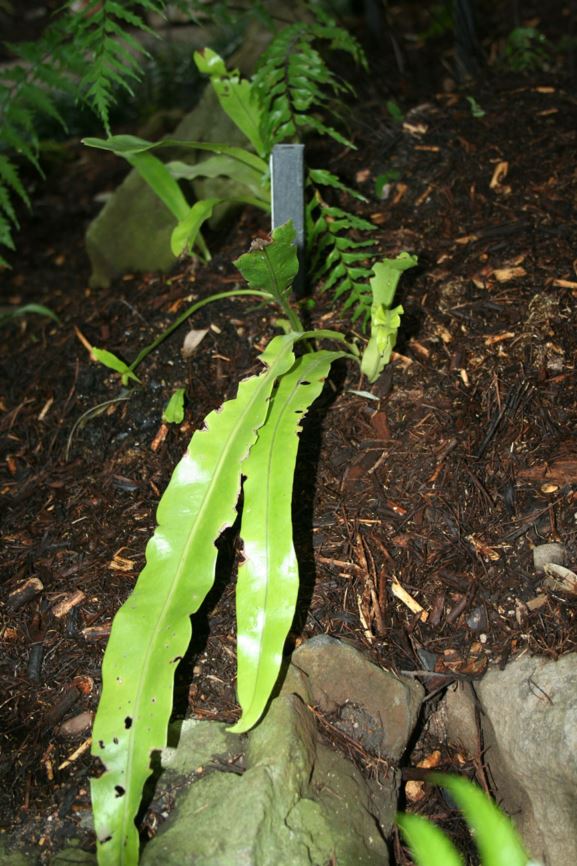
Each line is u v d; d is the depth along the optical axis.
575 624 1.11
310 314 1.39
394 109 1.64
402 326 1.35
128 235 1.60
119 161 2.20
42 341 1.54
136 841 0.96
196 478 1.11
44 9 3.17
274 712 1.04
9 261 1.94
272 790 0.98
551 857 1.05
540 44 1.85
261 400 1.14
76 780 1.05
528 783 1.06
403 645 1.13
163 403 1.36
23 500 1.32
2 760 1.08
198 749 1.05
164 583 1.06
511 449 1.23
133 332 1.46
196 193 1.59
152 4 1.37
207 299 1.36
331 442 1.27
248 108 1.40
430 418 1.26
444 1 2.14
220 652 1.13
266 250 1.12
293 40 1.37
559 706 1.05
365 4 1.95
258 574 1.04
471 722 1.12
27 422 1.41
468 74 1.77
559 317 1.30
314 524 1.21
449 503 1.20
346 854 0.98
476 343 1.31
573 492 1.19
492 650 1.12
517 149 1.51
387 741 1.08
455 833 1.08
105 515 1.27
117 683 1.02
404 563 1.18
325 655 1.09
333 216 1.45
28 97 1.43
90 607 1.18
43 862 1.00
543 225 1.40
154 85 2.25
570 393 1.25
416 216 1.47
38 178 2.16
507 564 1.16
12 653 1.16
